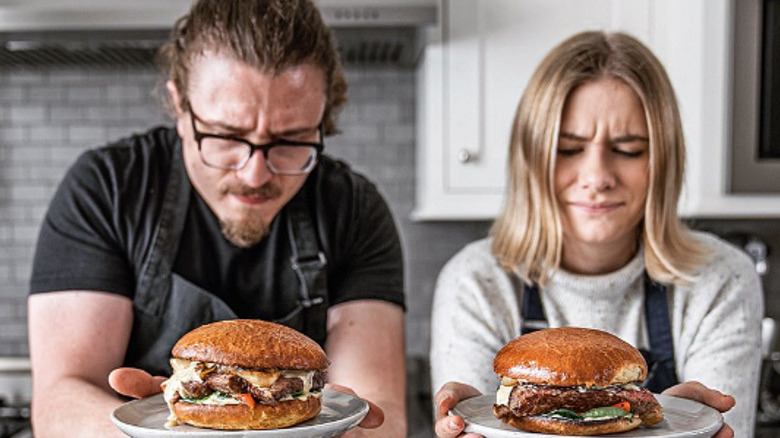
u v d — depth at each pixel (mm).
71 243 1166
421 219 2455
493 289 1336
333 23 1907
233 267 1239
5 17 1848
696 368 1279
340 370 1189
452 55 2090
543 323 1329
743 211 2100
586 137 1230
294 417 812
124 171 1208
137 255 1197
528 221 1317
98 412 976
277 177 1085
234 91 1009
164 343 1203
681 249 1324
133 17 1854
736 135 2037
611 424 807
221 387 808
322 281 1256
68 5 1849
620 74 1226
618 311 1329
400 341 1253
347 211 1292
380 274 1288
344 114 2438
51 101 2404
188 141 1111
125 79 2402
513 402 834
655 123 1233
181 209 1213
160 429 786
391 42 2080
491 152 2105
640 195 1256
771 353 2117
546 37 2090
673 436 771
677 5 2086
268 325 872
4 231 2430
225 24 1025
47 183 2420
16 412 2135
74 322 1123
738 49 2016
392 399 1124
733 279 1324
